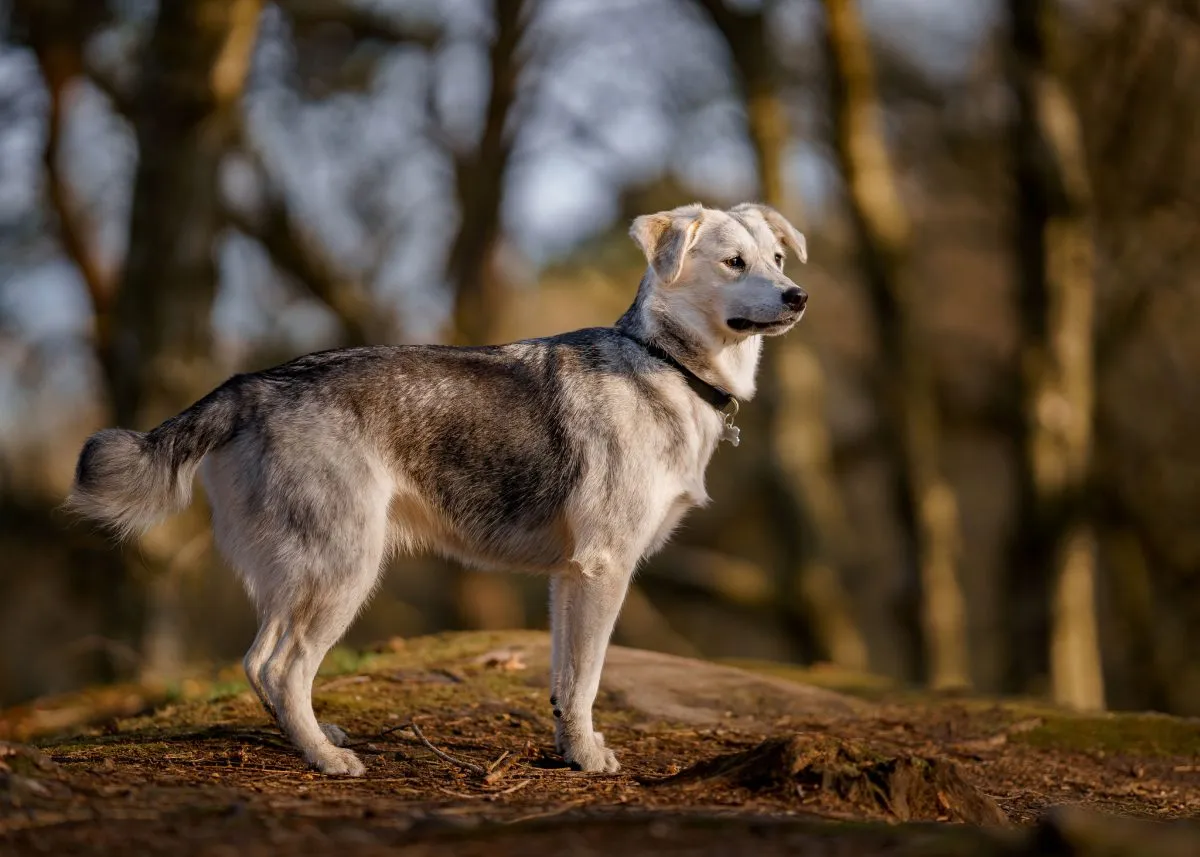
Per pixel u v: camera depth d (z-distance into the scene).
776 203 17.75
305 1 18.14
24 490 19.52
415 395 5.74
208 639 17.62
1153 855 3.59
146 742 5.95
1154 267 18.95
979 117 20.92
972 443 23.98
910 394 17.67
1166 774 6.89
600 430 5.82
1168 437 19.52
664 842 4.03
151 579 13.49
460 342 20.22
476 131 20.20
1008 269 21.98
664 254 6.11
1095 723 7.87
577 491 5.80
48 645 19.95
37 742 6.60
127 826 4.09
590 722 5.81
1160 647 20.11
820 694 8.09
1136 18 18.33
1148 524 19.83
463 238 20.17
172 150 13.84
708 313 6.18
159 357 13.91
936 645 17.42
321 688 7.26
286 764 5.53
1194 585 20.08
